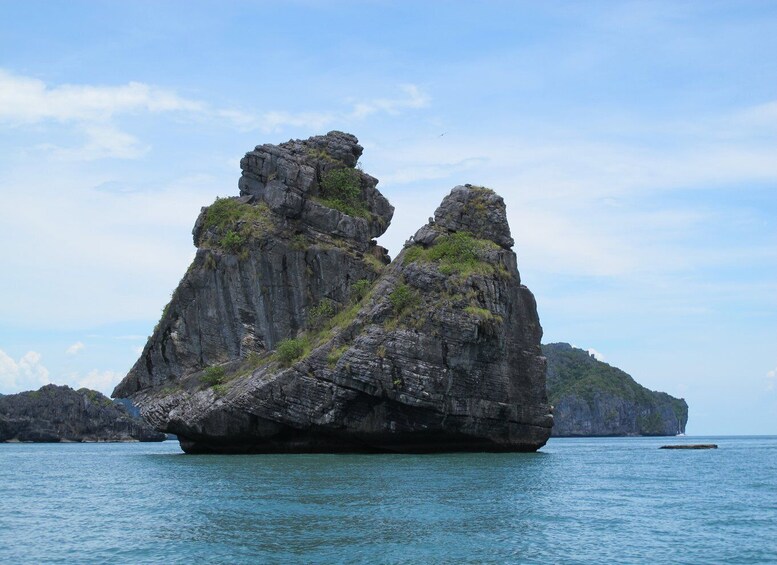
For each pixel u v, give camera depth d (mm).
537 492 58219
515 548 39156
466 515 47281
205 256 109438
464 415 94438
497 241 102938
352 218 114188
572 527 44438
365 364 92438
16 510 51188
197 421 98188
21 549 39219
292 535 41375
